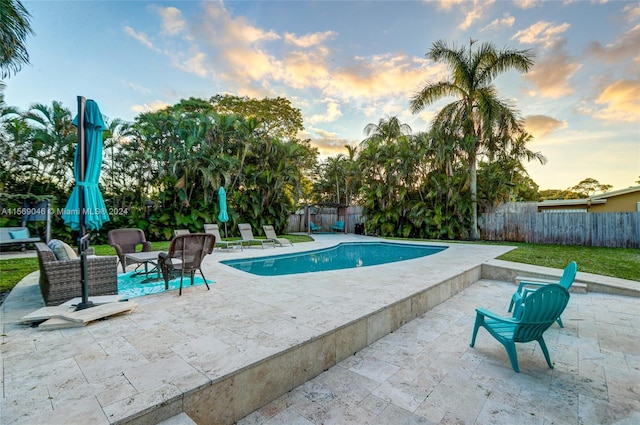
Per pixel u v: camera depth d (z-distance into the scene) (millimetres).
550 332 3449
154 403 1611
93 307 3223
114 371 1967
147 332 2680
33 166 10773
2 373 1951
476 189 13938
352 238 14844
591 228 11680
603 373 2531
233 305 3506
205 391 1812
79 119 3275
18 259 7504
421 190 14766
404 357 2844
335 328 2721
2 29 4781
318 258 9352
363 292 4062
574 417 1955
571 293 5184
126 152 12359
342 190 23562
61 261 3506
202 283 4703
